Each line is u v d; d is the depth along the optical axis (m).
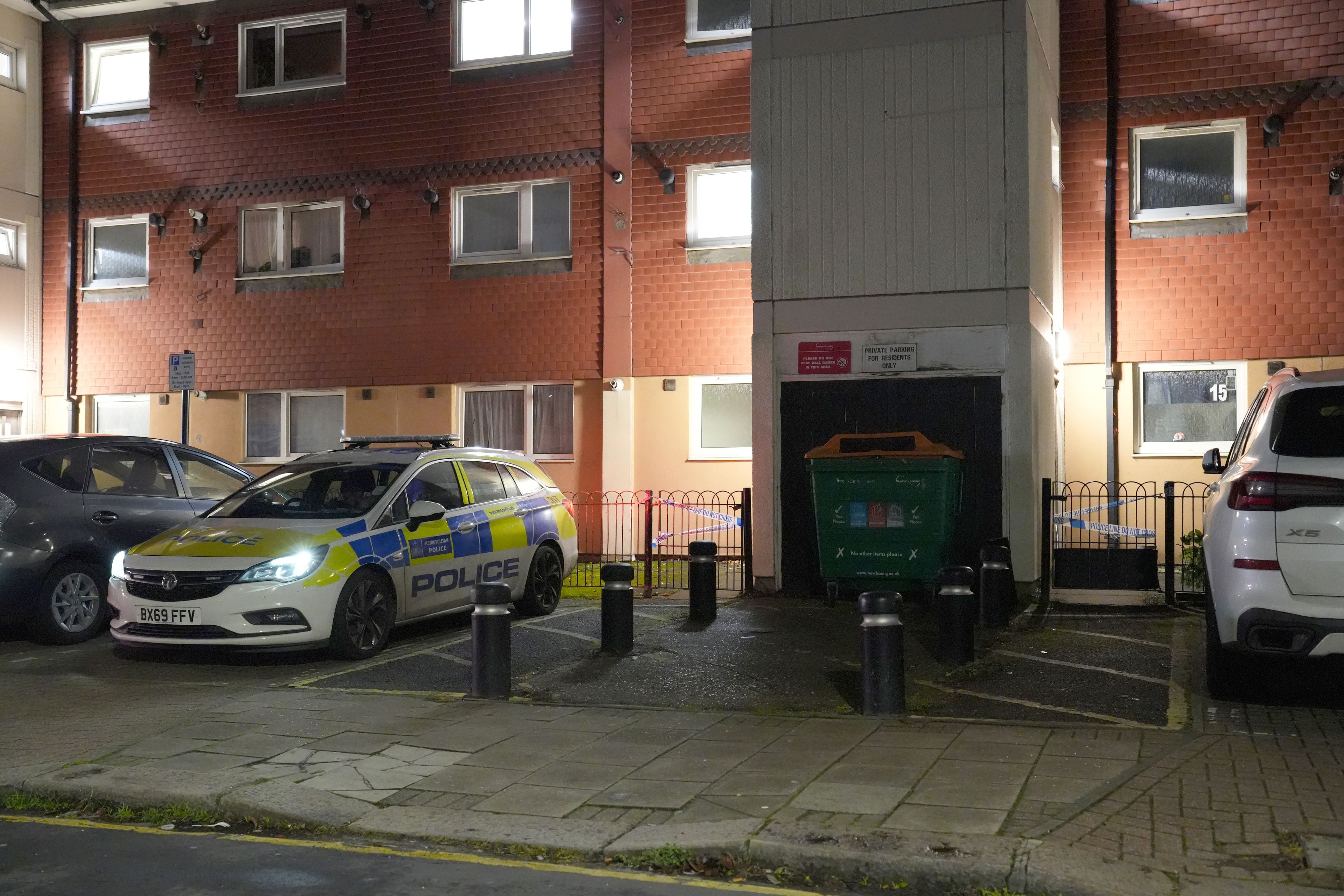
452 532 10.71
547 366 18.17
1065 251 16.16
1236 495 7.07
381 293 19.02
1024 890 4.66
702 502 15.70
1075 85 16.17
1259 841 4.99
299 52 19.75
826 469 11.73
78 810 6.09
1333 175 15.20
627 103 17.78
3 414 20.27
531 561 11.71
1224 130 15.77
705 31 17.56
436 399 18.73
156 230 20.30
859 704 7.89
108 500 10.95
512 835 5.40
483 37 18.67
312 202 19.47
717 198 17.53
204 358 20.02
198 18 20.09
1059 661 9.15
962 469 12.01
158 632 9.35
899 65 12.50
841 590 12.11
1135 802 5.51
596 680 8.77
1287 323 15.44
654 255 17.62
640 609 12.13
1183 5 15.85
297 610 9.24
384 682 8.86
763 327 12.81
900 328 12.42
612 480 17.67
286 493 10.58
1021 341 12.09
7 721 7.71
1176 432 16.00
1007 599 10.75
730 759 6.52
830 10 12.70
